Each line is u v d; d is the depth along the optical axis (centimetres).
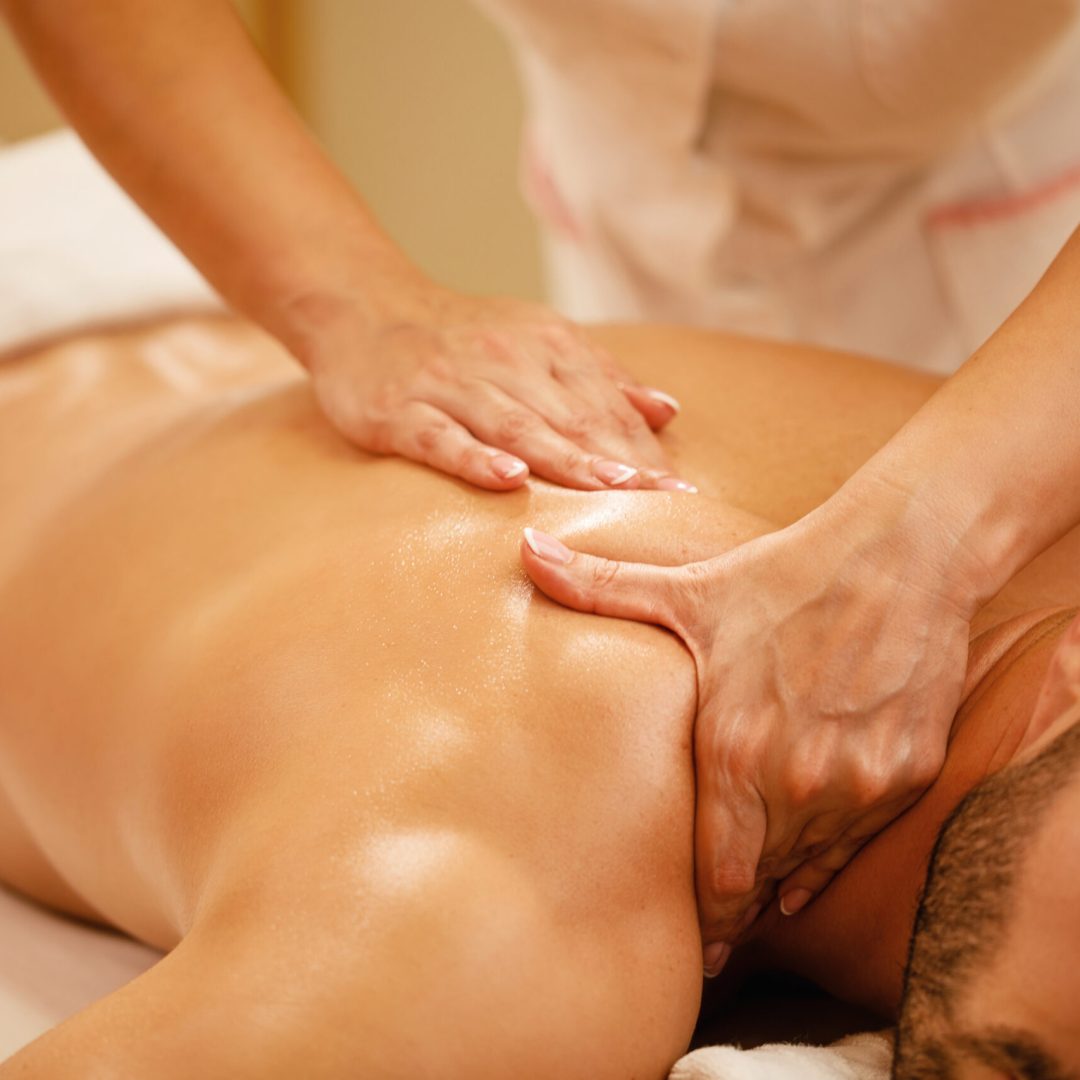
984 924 74
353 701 85
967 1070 74
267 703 88
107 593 107
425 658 87
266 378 153
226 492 108
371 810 79
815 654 83
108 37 113
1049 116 154
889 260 167
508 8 151
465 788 80
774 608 85
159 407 136
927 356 173
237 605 96
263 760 86
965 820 78
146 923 104
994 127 153
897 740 83
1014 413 86
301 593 94
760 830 84
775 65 143
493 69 264
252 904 76
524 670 85
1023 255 161
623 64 148
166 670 96
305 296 111
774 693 83
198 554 104
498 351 104
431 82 271
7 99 223
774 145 154
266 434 114
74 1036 73
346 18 269
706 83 147
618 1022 77
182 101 113
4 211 170
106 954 114
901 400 112
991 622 95
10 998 106
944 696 85
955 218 161
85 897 112
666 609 88
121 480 119
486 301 110
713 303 173
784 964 96
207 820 87
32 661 109
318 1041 72
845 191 158
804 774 82
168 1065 71
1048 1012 72
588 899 79
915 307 169
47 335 162
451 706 84
